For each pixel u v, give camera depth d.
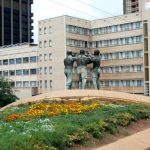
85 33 105.38
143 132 23.44
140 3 96.69
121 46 100.75
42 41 105.19
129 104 35.44
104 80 104.62
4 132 19.52
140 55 96.81
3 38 179.38
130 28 98.62
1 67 122.50
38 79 107.88
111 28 102.88
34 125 21.27
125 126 23.88
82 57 45.16
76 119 22.80
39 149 16.02
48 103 36.56
